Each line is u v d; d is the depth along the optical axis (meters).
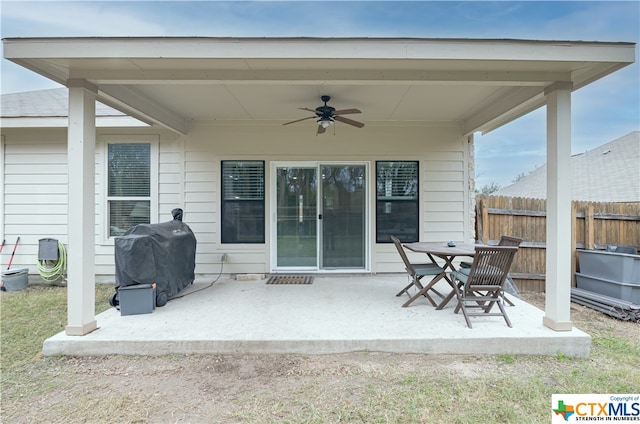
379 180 5.85
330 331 3.28
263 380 2.67
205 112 5.25
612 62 2.92
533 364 2.96
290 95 4.40
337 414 2.24
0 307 4.61
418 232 5.87
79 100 3.12
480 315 3.42
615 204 5.97
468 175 5.86
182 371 2.81
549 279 3.34
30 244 5.99
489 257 3.32
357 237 5.93
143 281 3.91
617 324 4.32
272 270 5.84
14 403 2.36
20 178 5.97
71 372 2.80
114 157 5.87
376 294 4.65
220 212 5.78
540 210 5.95
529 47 2.90
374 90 4.20
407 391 2.51
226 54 2.87
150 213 5.82
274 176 5.85
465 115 5.43
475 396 2.44
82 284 3.16
